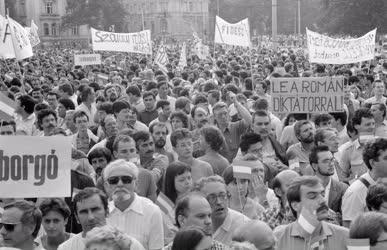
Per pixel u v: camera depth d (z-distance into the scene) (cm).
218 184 1054
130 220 1085
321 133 1377
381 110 1719
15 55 2414
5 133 1512
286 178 1098
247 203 1171
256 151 1384
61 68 4959
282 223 1086
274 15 6000
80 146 1798
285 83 1753
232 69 3841
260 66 4328
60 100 2208
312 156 1202
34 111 1947
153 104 2127
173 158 1588
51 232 1029
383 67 3578
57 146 1068
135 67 4188
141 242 1080
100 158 1388
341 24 10869
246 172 1145
